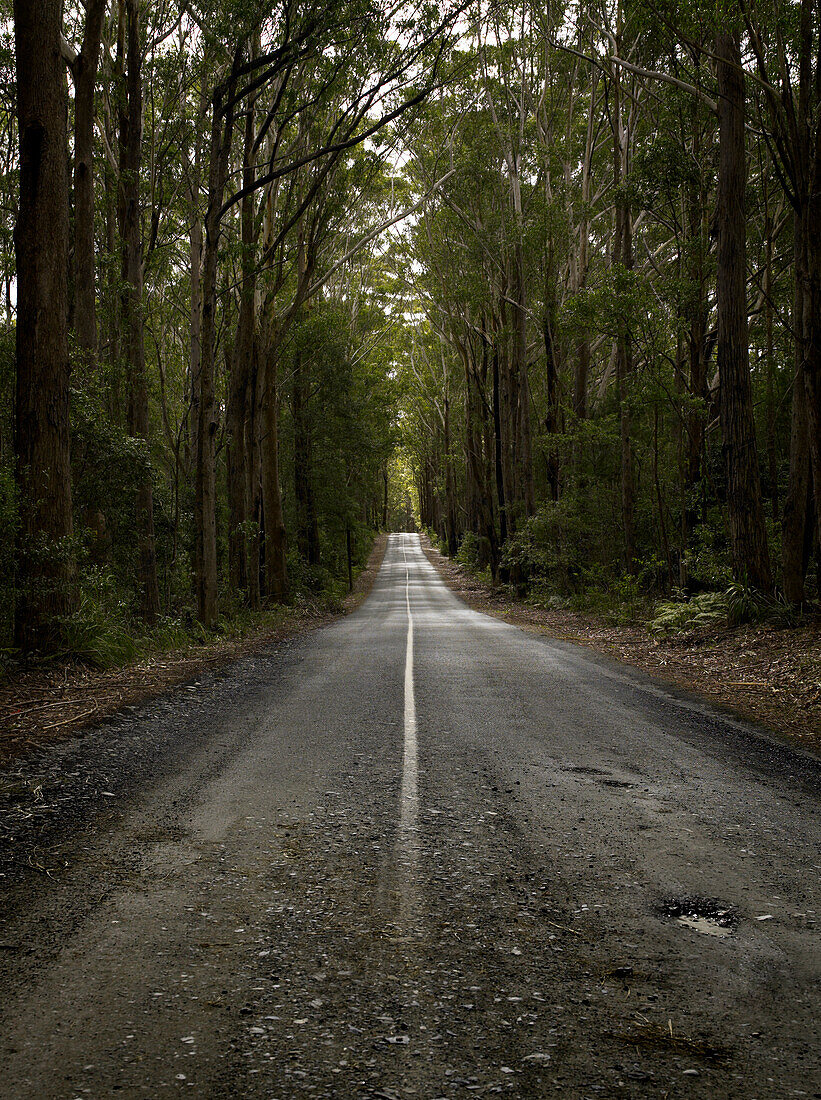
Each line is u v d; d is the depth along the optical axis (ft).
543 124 93.04
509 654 45.68
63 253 35.06
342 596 128.16
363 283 145.79
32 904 11.43
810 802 16.98
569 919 11.11
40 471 34.42
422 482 355.77
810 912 11.47
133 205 53.06
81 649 35.24
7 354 43.47
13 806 16.10
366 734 23.57
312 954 9.97
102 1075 7.48
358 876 12.60
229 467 77.97
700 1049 8.04
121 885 12.14
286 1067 7.64
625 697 30.45
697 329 66.03
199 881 12.32
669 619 51.44
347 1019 8.50
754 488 48.55
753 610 45.91
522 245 92.27
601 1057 7.88
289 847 13.89
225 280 73.92
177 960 9.77
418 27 53.16
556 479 94.38
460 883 12.36
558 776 18.80
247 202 67.41
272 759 20.39
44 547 33.88
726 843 14.32
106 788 17.52
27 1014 8.53
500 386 118.11
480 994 9.05
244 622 67.05
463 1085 7.39
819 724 25.11
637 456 85.40
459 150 101.09
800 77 40.50
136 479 47.73
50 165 34.50
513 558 106.42
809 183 41.19
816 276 40.93
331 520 144.15
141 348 54.24
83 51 47.34
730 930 10.84
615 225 88.43
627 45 66.95
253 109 63.62
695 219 64.44
